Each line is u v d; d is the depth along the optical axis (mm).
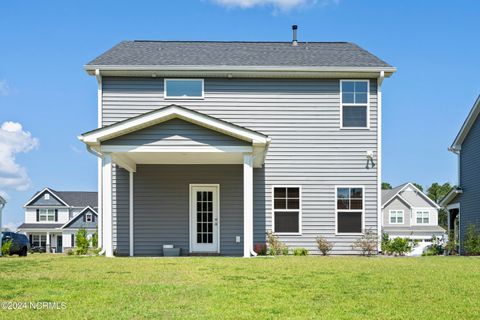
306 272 9875
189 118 13398
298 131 17141
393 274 9688
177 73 17031
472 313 6336
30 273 9633
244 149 13547
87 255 14766
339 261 12375
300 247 16891
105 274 9430
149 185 16875
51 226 55406
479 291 7828
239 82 17219
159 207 16844
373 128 17219
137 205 16812
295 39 20094
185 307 6535
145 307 6508
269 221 16922
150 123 13477
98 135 13273
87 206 55156
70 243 54125
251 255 13805
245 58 17844
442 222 69812
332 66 16969
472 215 22000
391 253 16953
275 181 17016
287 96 17203
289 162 17078
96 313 6180
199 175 16969
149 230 16766
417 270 10383
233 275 9359
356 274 9633
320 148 17141
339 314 6250
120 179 16859
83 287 7934
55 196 56344
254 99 17172
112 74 16969
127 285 8125
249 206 13625
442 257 15078
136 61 17203
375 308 6609
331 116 17219
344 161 17141
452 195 23719
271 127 17141
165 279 8797
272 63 17266
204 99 17109
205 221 16938
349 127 17188
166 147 13508
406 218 49406
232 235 16859
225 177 16984
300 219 16938
